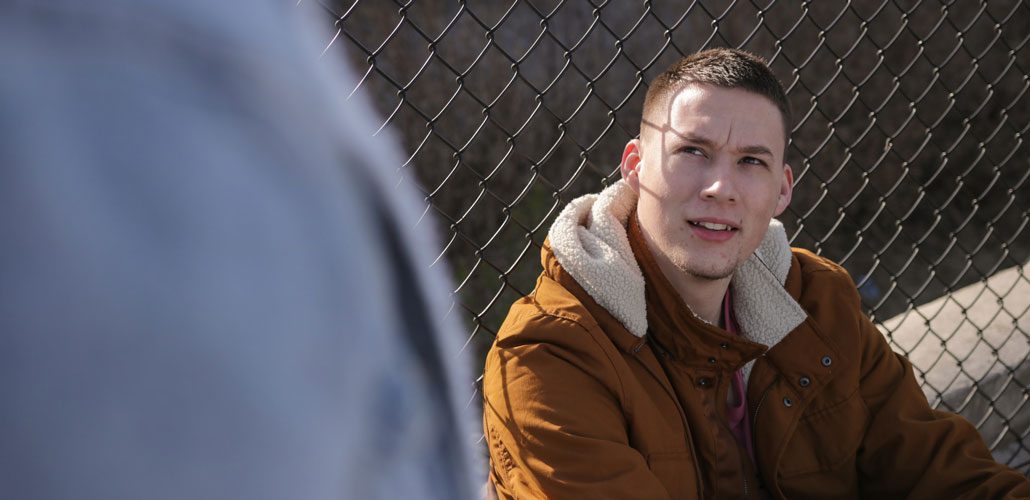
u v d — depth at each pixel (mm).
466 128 5418
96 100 277
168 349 275
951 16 6711
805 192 6137
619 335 1702
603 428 1615
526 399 1622
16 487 261
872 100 6527
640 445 1667
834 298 1870
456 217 5188
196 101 293
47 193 266
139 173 278
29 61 273
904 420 1862
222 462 283
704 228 1716
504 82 5582
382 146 390
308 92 333
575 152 5641
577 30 5969
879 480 1892
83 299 266
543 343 1660
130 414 270
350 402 327
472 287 4637
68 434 264
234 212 292
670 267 1763
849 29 6602
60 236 265
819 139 6309
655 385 1717
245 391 287
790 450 1836
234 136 299
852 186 6227
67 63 277
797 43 6555
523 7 5832
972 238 5855
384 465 354
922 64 6617
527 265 4871
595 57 5957
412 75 5379
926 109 6578
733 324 1873
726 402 1819
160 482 274
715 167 1699
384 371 353
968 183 6352
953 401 2680
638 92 6023
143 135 280
